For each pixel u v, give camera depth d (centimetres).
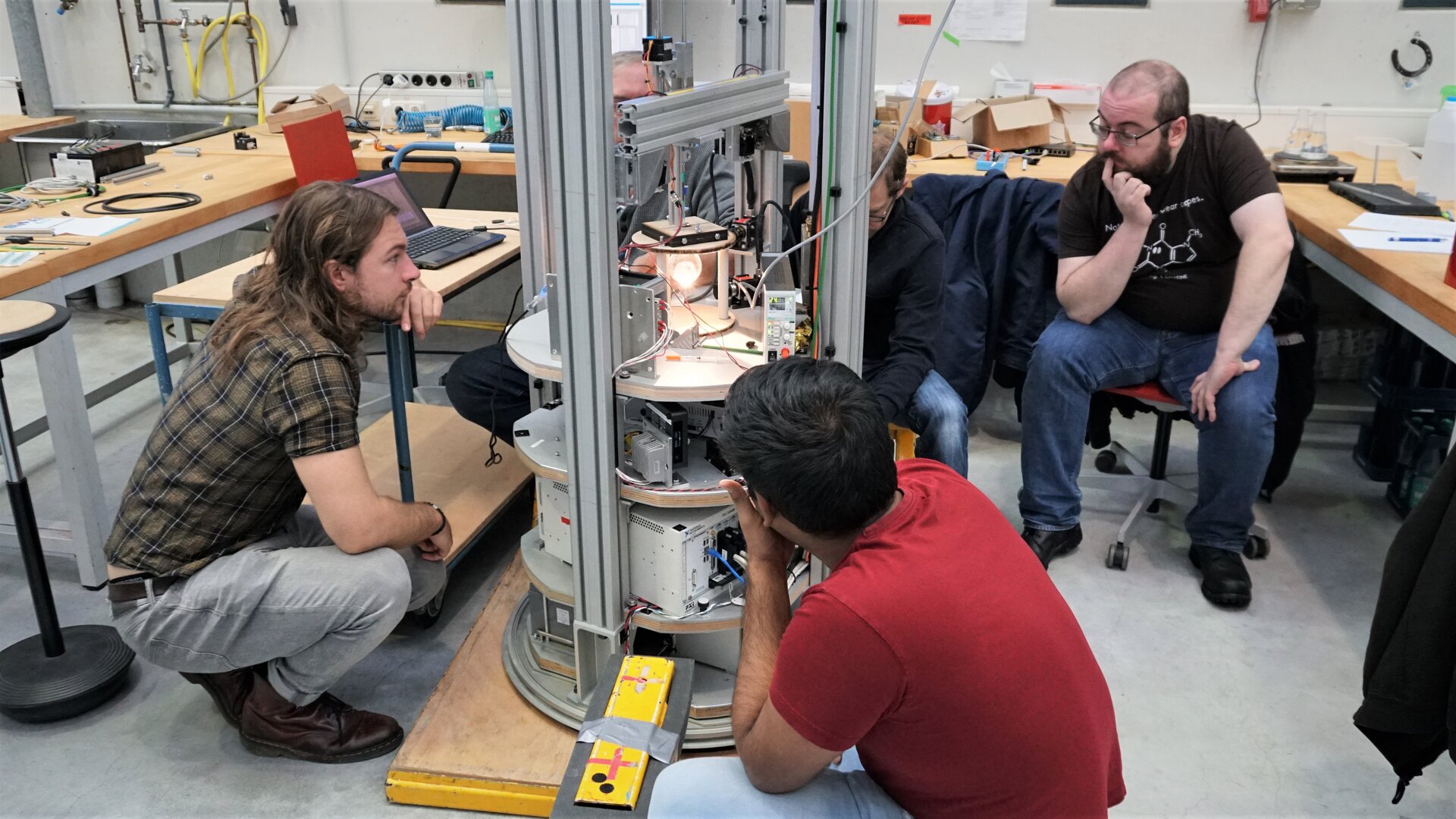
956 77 378
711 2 375
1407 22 350
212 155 346
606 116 149
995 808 116
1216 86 367
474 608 242
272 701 192
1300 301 260
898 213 232
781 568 136
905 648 106
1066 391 252
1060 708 112
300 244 169
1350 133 363
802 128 352
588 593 182
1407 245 250
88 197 286
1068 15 363
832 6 167
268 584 176
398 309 182
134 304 436
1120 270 242
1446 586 163
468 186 415
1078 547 271
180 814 182
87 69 434
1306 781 191
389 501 184
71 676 204
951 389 245
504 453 277
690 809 127
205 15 416
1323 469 310
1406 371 290
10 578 249
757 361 176
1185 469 311
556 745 188
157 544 175
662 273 196
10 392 348
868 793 129
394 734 197
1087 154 358
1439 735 171
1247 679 220
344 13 407
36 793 186
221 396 169
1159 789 189
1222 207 242
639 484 176
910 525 116
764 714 117
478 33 403
